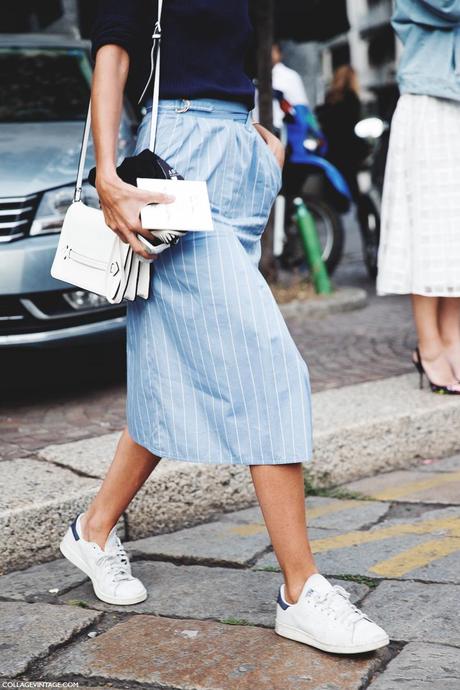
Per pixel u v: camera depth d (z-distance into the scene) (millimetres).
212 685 3426
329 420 5840
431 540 4711
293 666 3521
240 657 3607
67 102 7938
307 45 18078
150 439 3766
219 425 3607
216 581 4332
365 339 8727
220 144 3602
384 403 6207
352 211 20406
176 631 3842
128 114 8141
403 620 3861
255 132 3779
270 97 10367
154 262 3641
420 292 6223
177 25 3584
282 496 3609
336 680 3416
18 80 8047
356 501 5398
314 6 12969
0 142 7012
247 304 3533
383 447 5887
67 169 6766
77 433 6156
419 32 6230
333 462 5664
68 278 3658
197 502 5141
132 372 3836
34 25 12000
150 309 3697
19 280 6398
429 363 6457
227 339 3541
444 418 6152
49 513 4668
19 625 3932
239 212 3678
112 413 6637
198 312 3568
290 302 10133
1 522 4516
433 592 4102
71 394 7172
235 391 3557
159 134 3615
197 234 3553
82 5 11680
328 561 4504
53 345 6574
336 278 12578
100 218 3629
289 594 3691
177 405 3670
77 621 3949
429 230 6195
